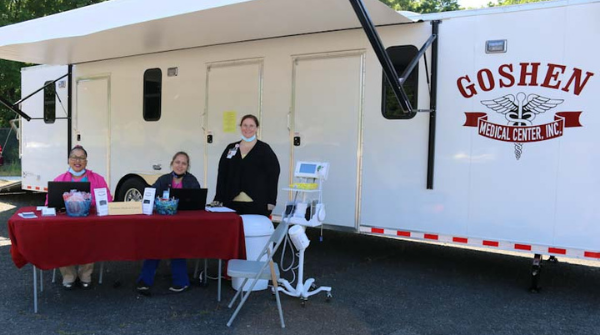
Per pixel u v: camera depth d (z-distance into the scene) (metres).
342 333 3.32
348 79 4.80
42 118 7.81
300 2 3.93
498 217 4.15
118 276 4.48
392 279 4.60
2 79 15.74
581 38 3.82
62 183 3.79
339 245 6.05
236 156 4.33
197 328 3.36
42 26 5.23
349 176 4.82
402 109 4.11
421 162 4.45
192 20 4.52
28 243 3.38
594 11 3.77
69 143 7.41
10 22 14.47
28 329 3.29
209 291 4.11
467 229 4.27
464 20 4.24
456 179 4.30
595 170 3.80
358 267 5.02
